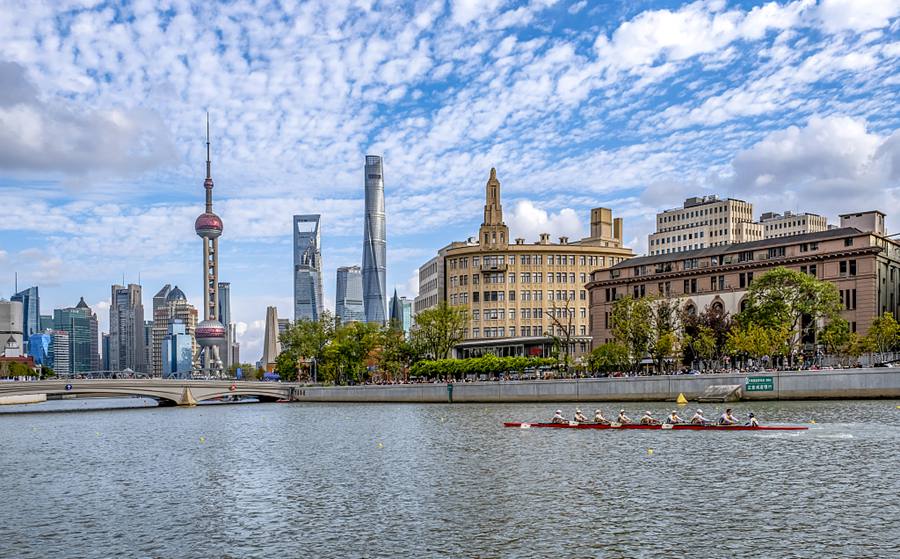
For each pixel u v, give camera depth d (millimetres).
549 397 144125
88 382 173375
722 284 175125
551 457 67500
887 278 158875
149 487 60062
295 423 117812
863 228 173750
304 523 45719
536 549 38875
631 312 154875
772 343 127938
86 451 86438
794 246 163500
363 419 120875
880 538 38906
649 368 164250
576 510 46562
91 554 40750
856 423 83688
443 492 53531
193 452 82000
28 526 47281
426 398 167250
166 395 187500
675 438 77812
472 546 39719
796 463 59969
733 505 46500
